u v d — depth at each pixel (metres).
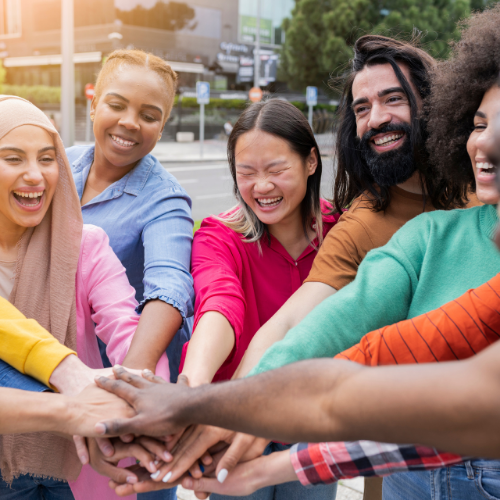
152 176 2.06
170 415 1.02
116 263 1.58
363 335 1.20
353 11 22.84
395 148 1.63
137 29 30.00
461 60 1.28
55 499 1.52
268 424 0.83
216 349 1.37
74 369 1.25
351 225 1.60
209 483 1.17
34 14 33.25
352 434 0.76
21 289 1.42
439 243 1.21
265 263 1.76
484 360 0.67
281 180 1.64
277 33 36.19
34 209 1.37
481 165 1.17
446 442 0.69
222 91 31.45
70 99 12.04
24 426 1.14
